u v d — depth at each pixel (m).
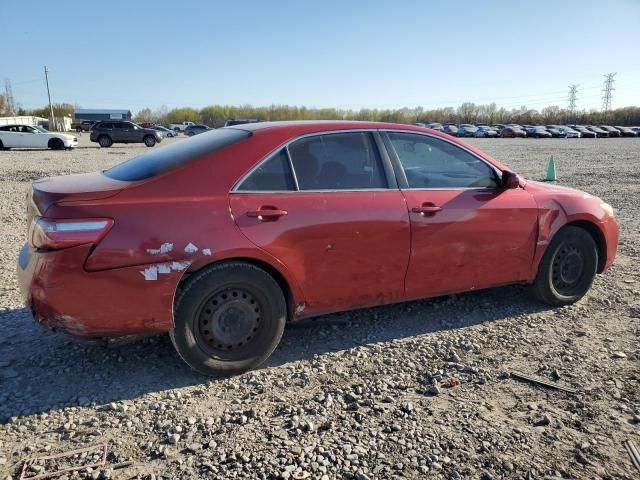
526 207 4.34
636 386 3.34
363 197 3.74
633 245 6.95
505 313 4.56
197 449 2.72
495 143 44.03
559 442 2.78
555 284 4.63
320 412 3.05
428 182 4.07
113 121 34.16
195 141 3.80
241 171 3.42
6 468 2.56
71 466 2.58
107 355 3.75
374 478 2.50
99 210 3.04
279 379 3.44
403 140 4.04
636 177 15.61
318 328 4.23
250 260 3.41
